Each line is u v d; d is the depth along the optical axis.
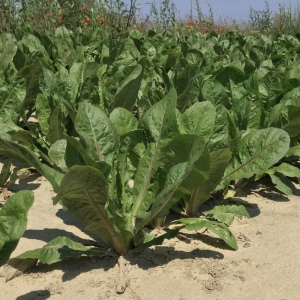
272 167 1.05
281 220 0.89
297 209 0.95
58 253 0.69
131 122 0.81
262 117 1.06
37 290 0.65
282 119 1.02
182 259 0.74
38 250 0.68
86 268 0.70
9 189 1.01
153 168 0.74
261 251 0.77
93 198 0.65
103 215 0.68
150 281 0.68
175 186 0.61
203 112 0.76
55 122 0.99
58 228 0.83
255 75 1.04
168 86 1.19
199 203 0.86
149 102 1.03
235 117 1.01
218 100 0.95
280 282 0.69
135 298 0.64
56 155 0.74
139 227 0.71
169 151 0.69
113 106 1.02
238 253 0.76
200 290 0.66
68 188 0.61
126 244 0.73
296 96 1.07
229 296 0.65
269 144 0.84
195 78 1.03
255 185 1.07
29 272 0.69
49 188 1.03
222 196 0.97
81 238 0.79
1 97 1.11
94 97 1.14
